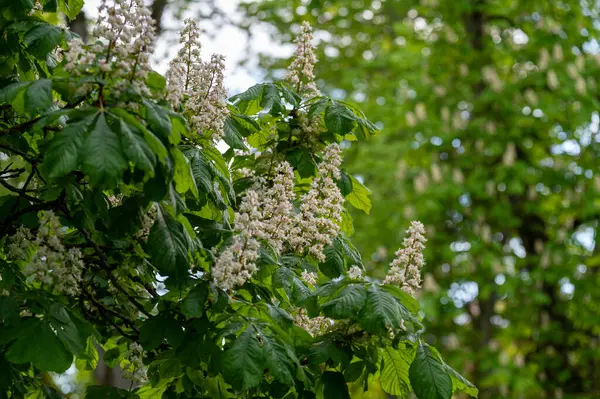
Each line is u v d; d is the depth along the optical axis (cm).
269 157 513
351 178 528
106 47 375
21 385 431
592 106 1397
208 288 388
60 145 316
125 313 477
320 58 1697
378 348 426
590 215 1406
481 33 1553
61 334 354
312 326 453
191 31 442
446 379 396
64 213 425
